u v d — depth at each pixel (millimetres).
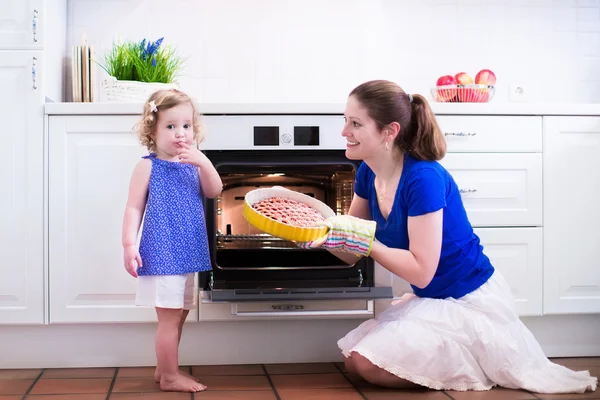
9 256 2516
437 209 2084
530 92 3277
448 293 2227
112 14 3062
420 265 2082
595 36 3301
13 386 2234
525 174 2688
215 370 2473
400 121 2125
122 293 2523
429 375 2135
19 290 2514
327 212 2186
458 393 2121
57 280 2516
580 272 2707
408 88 3205
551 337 2730
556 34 3287
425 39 3217
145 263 2156
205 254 2258
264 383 2270
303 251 2648
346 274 2648
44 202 2523
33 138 2527
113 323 2537
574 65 3295
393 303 2504
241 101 3119
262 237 2650
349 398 2066
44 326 2535
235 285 2434
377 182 2273
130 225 2184
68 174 2533
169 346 2164
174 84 2758
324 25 3168
